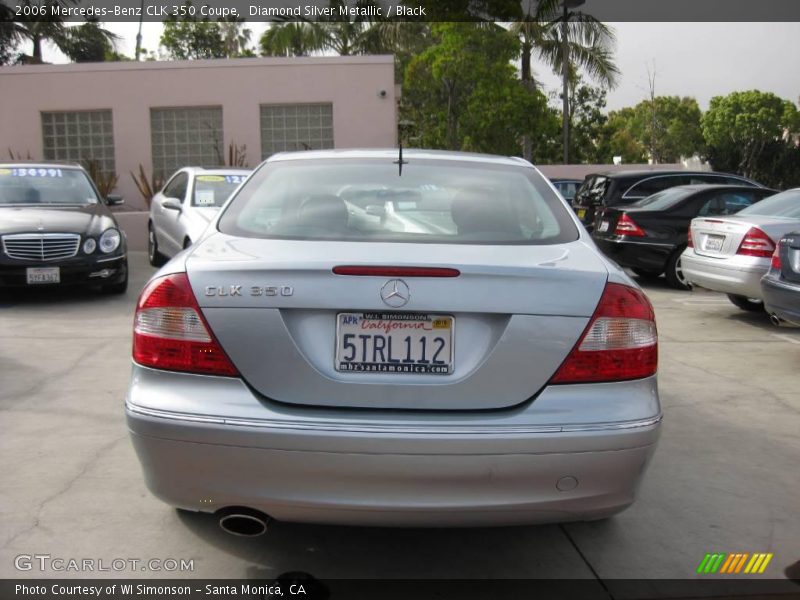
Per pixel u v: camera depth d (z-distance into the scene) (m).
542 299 2.60
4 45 28.03
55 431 4.52
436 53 25.70
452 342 2.59
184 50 40.41
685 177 13.12
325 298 2.57
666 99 56.06
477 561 3.14
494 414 2.55
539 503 2.57
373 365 2.58
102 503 3.57
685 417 5.00
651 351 2.72
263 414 2.53
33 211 9.17
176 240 10.55
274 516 2.60
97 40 30.69
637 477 2.67
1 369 5.92
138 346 2.70
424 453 2.48
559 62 29.22
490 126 25.44
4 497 3.62
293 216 3.24
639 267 10.81
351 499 2.52
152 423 2.58
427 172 3.64
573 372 2.60
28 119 19.11
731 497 3.77
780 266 6.53
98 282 9.01
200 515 3.47
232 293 2.60
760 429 4.78
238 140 19.17
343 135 19.25
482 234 3.12
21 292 9.74
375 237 3.05
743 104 48.84
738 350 6.93
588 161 41.41
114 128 19.14
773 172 47.50
